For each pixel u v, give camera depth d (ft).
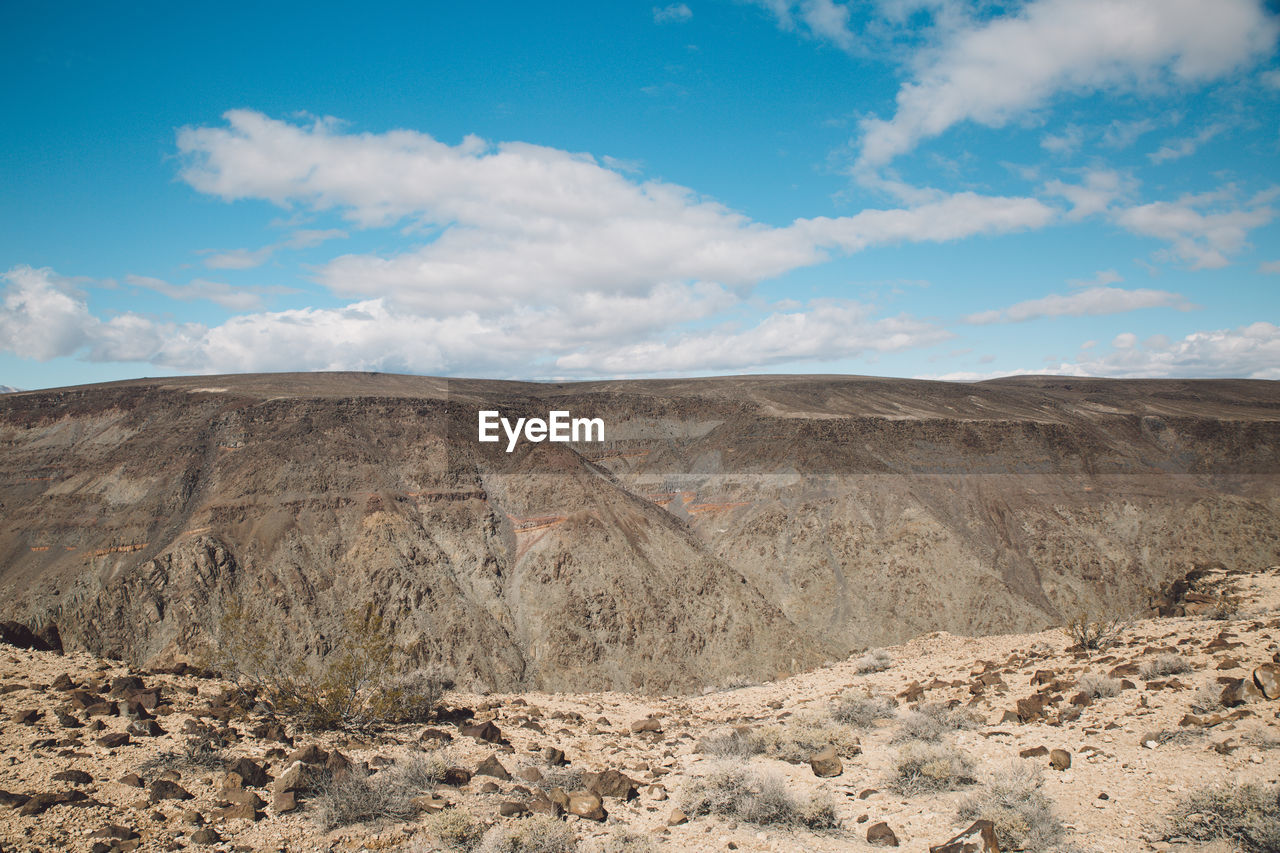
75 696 41.24
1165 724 38.24
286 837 28.94
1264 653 45.62
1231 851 25.26
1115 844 27.27
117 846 26.35
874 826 30.94
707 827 32.96
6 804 28.53
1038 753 38.32
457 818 30.35
